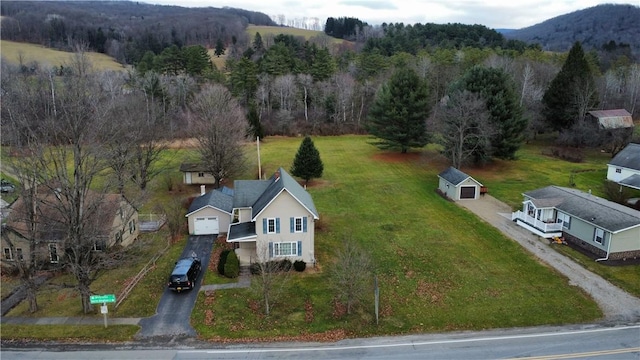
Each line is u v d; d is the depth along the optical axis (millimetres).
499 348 25469
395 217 45906
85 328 27094
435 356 24734
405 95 67125
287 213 34281
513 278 33469
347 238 40688
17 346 25391
